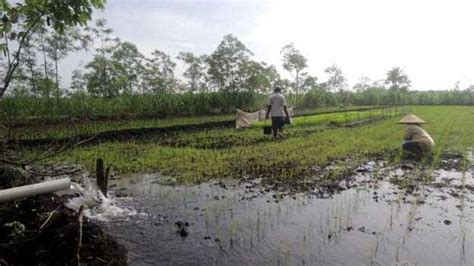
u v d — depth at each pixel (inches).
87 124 653.9
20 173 210.5
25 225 160.6
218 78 1332.4
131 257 157.6
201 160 359.3
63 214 173.5
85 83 1012.5
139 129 554.3
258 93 1231.5
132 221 200.5
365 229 189.8
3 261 131.6
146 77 1200.8
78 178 280.5
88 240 154.8
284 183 281.3
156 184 277.3
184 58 1535.4
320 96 1418.6
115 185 273.0
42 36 807.1
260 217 207.0
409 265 151.6
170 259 156.6
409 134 402.9
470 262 154.3
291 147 442.3
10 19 158.4
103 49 1015.0
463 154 405.7
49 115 677.9
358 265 151.7
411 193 256.8
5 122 364.5
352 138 530.3
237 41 1317.7
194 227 192.4
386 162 365.4
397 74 2215.8
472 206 227.5
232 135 551.8
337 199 241.6
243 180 289.7
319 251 164.4
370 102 1797.5
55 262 139.3
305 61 1640.0
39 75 831.1
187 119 797.9
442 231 187.5
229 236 180.4
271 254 161.5
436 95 1878.7
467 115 1004.6
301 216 208.8
